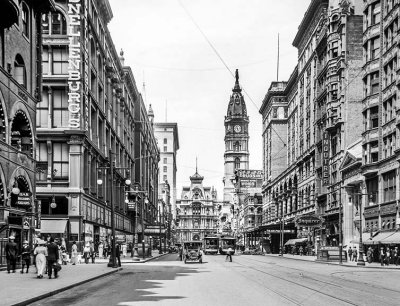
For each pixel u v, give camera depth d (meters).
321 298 17.53
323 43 77.69
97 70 62.97
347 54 67.88
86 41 56.06
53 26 53.12
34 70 37.31
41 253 25.77
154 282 24.97
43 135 52.31
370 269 39.88
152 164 142.62
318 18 82.62
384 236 49.88
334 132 71.31
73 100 52.41
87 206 55.94
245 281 25.50
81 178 52.78
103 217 66.75
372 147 55.91
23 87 34.34
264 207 133.75
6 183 31.12
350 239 62.56
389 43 52.78
